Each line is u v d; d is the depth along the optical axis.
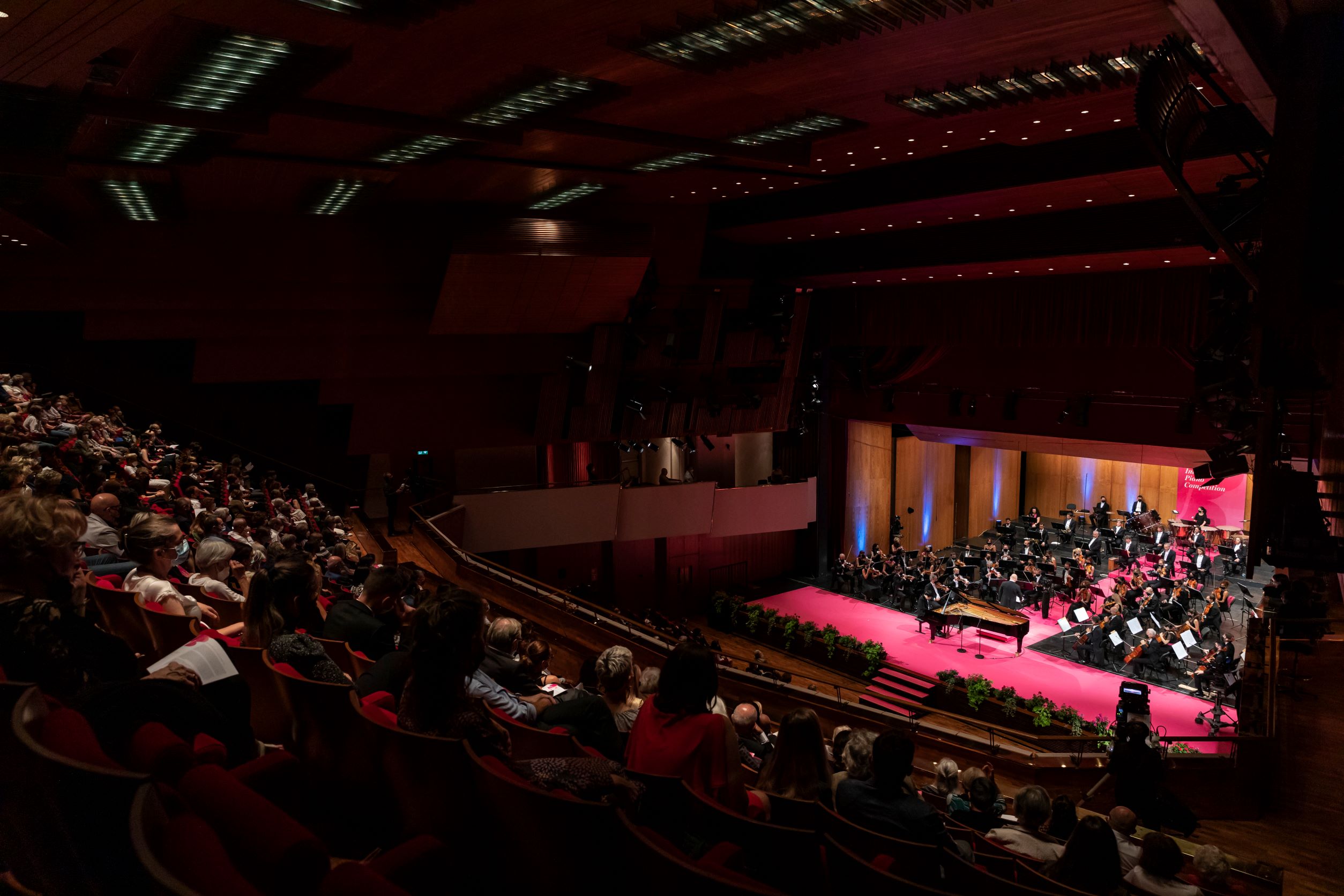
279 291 19.42
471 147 13.35
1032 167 16.23
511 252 20.23
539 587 17.06
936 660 23.48
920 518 34.09
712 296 25.59
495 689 4.25
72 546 2.56
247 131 9.84
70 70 6.92
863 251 24.19
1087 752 16.09
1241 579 26.42
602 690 4.84
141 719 2.23
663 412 26.03
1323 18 5.75
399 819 2.98
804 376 29.22
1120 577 26.00
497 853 2.61
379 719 3.09
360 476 26.17
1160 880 4.89
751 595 30.03
